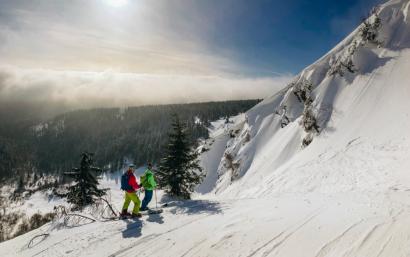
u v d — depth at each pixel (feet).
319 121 158.20
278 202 40.01
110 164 561.84
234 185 195.62
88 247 29.63
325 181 80.48
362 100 150.61
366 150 96.58
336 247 23.59
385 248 22.21
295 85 228.02
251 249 25.16
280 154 175.11
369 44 186.91
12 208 404.98
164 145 78.38
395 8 199.93
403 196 35.53
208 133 570.46
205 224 32.65
